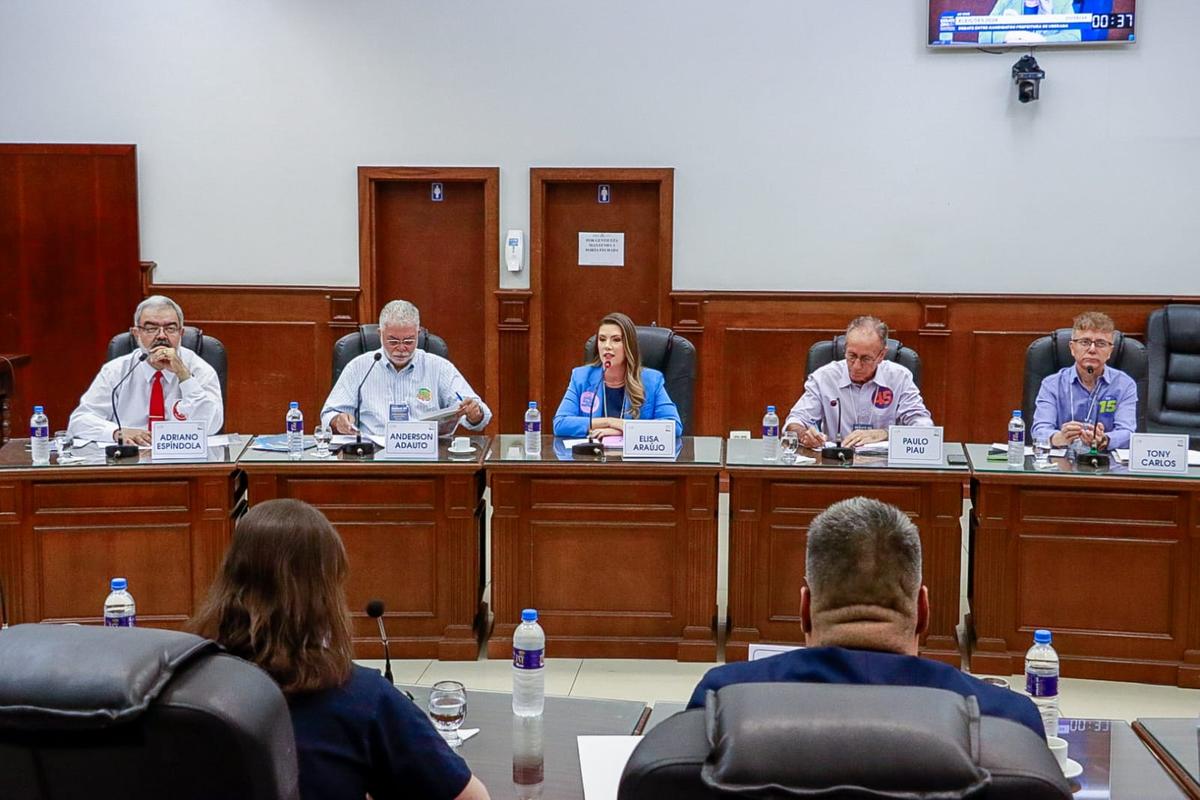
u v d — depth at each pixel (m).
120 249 7.04
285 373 7.14
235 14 6.95
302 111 7.01
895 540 1.67
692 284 7.04
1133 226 6.76
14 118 6.98
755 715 1.07
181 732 1.07
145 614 4.10
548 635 4.25
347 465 4.12
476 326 7.25
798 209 6.94
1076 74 6.70
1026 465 4.13
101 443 4.44
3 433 6.66
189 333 4.84
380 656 4.23
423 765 1.65
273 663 1.60
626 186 7.07
